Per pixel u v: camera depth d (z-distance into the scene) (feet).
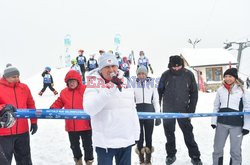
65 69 88.74
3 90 15.26
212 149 22.04
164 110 19.02
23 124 15.64
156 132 26.66
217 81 77.66
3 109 11.16
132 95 12.24
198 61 79.20
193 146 18.90
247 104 16.42
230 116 16.69
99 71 11.75
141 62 69.67
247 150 21.90
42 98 49.49
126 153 12.28
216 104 17.58
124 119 11.89
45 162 19.86
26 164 16.08
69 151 21.90
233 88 16.87
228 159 20.35
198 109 38.19
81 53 65.36
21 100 15.65
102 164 12.16
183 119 18.79
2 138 15.06
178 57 18.48
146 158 18.72
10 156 15.28
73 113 13.82
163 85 19.01
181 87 18.53
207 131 26.61
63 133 26.45
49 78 52.44
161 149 22.24
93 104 11.01
